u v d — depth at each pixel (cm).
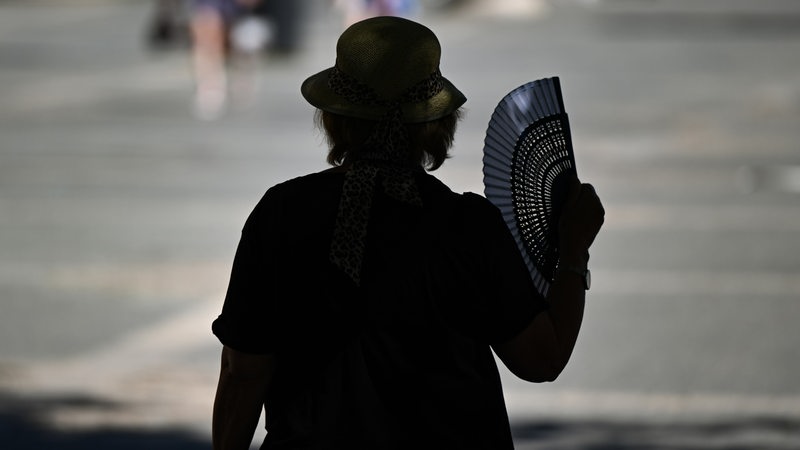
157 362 2050
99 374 1988
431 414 739
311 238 747
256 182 3600
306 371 747
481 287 750
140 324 2258
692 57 6644
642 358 2077
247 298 752
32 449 1648
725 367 2030
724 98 5284
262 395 769
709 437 1723
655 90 5519
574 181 812
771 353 2100
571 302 786
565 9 9619
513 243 764
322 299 743
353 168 750
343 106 754
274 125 4631
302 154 4056
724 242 2891
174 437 1716
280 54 6128
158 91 5459
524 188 804
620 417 1806
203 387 1938
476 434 746
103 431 1730
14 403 1842
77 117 4781
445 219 751
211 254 2767
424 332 743
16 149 4122
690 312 2338
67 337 2175
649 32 7988
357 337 741
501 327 755
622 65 6341
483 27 8494
